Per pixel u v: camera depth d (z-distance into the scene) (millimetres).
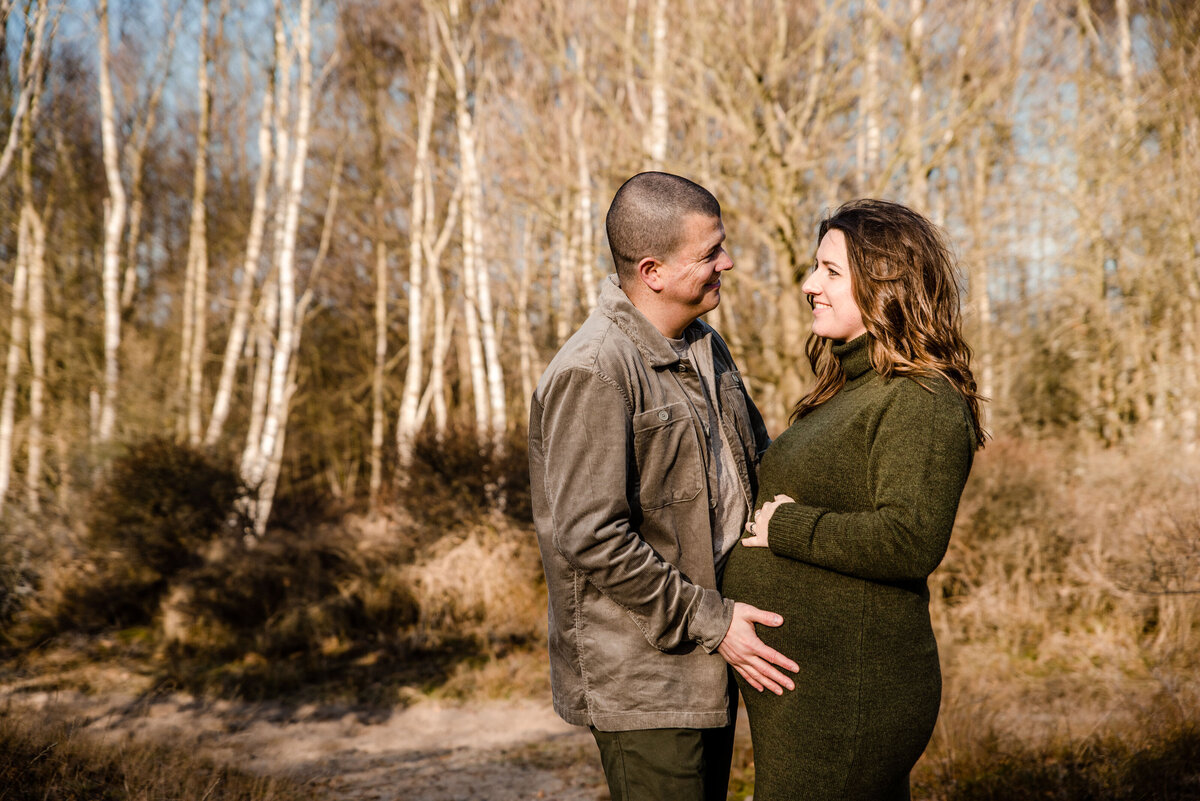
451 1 11227
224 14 11312
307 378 16875
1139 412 8562
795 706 1551
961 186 10625
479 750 4836
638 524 1685
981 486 6414
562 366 1629
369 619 7535
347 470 16969
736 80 7711
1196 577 4430
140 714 5383
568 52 10594
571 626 1731
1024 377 9953
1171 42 8930
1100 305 9188
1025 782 3195
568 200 11180
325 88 13383
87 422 9914
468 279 11281
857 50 7391
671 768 1625
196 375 11164
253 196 14375
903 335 1559
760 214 7699
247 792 3686
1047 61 9172
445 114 14758
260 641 7051
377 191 14641
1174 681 3795
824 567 1548
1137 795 2998
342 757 4742
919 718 1525
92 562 8062
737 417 1913
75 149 11688
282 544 8156
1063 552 6027
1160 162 8891
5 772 3105
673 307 1765
